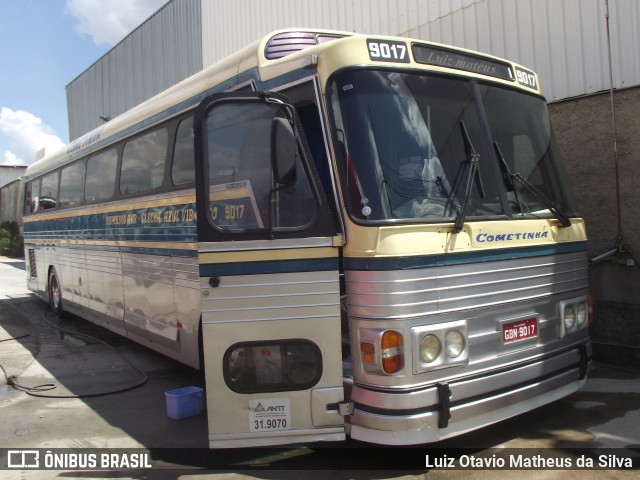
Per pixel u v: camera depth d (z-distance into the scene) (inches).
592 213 264.1
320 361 155.9
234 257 157.2
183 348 237.0
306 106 170.7
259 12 483.8
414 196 157.3
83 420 218.8
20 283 679.1
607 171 258.1
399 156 159.2
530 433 188.9
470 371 159.3
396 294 148.2
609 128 256.2
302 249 156.3
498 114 187.3
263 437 157.5
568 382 188.5
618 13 250.1
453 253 157.1
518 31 285.7
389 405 147.9
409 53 168.9
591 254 265.3
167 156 247.8
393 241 149.6
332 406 156.2
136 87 745.6
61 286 414.9
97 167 335.0
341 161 156.9
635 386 230.7
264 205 158.1
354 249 153.0
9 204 1183.6
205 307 157.8
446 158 166.6
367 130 157.1
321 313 156.1
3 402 242.1
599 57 257.4
